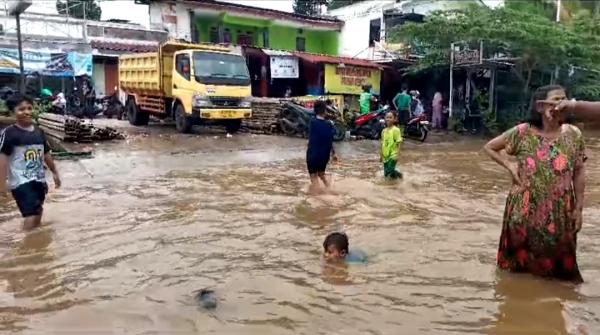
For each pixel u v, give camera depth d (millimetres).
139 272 4688
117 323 3654
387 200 7949
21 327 3596
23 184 6035
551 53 20031
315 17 26391
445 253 5328
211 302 3982
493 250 5445
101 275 4609
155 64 17391
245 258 5109
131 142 14305
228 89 16141
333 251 5047
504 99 22703
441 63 21719
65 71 21594
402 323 3682
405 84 23156
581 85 22016
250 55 21562
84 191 8219
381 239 5824
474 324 3678
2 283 4422
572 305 4020
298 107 16969
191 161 11484
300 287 4348
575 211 4473
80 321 3686
